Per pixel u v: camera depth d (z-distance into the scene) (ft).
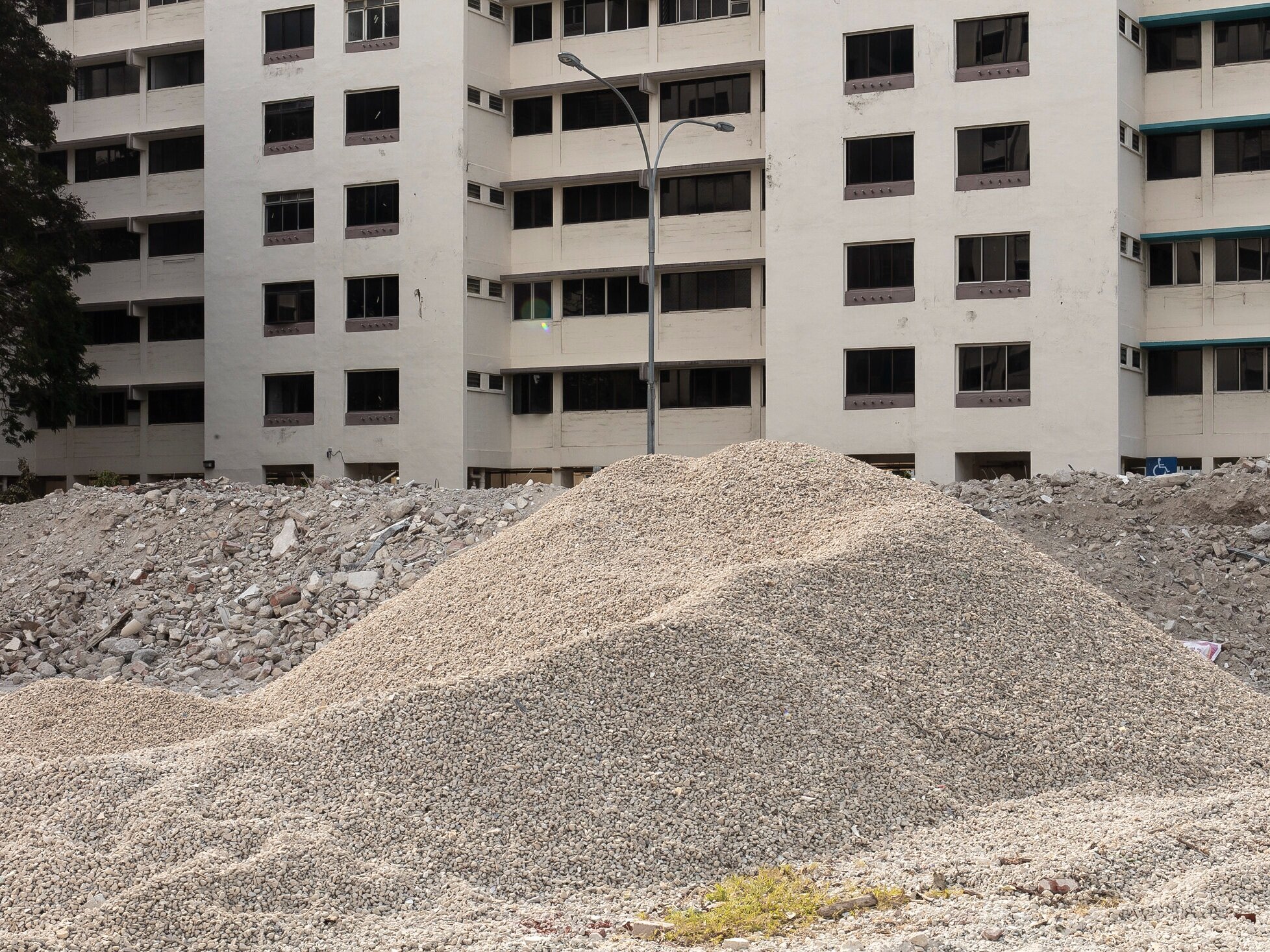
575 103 126.00
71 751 28.35
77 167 144.15
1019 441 105.40
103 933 18.44
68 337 118.21
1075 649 31.76
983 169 106.93
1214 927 18.61
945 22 107.55
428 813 22.53
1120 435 103.55
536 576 35.83
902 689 28.66
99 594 55.11
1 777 23.58
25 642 51.44
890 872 21.57
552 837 22.17
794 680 27.30
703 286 121.39
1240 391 107.76
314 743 24.39
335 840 21.38
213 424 131.03
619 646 27.48
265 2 129.18
